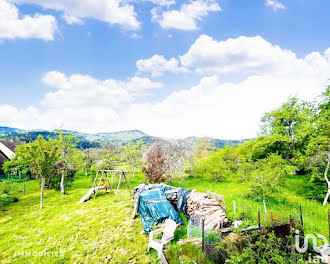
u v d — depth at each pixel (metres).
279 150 28.34
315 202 14.38
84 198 18.17
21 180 31.55
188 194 13.48
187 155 30.62
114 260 7.84
